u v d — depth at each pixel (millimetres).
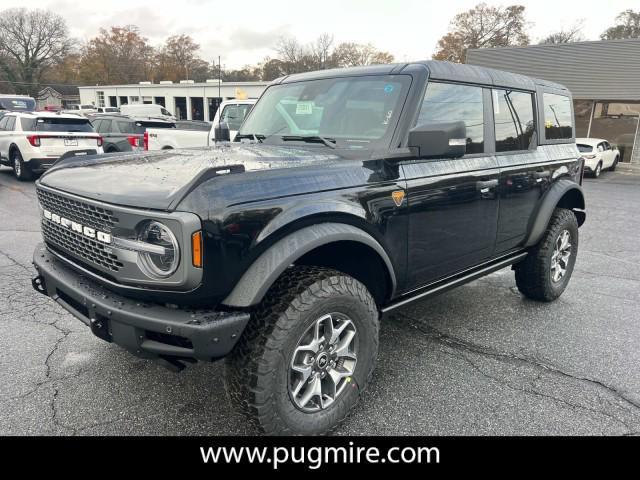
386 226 2707
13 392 2918
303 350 2395
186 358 2262
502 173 3600
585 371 3309
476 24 56938
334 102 3262
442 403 2904
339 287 2449
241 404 2297
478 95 3480
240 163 2412
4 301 4328
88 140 12398
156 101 52094
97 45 76875
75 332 3740
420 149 2689
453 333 3902
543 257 4328
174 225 1968
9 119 12547
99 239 2242
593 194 13234
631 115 21094
